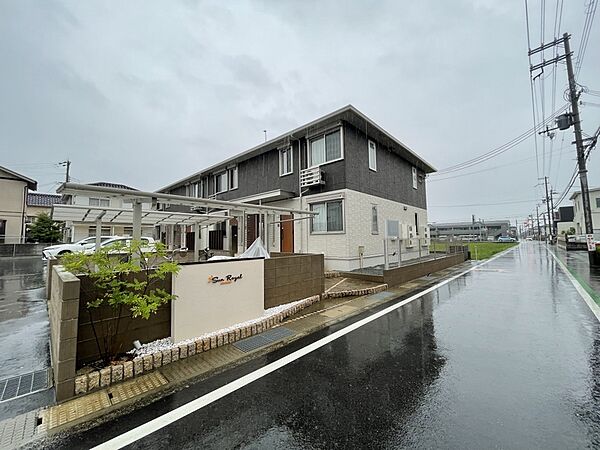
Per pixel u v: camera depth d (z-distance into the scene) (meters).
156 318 3.55
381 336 4.12
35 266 13.15
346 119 9.59
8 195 20.02
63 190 3.67
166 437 2.03
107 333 3.13
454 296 6.75
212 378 2.89
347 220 9.44
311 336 4.13
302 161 10.86
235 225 13.51
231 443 1.97
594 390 2.58
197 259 9.39
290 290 5.54
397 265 9.44
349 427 2.13
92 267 3.61
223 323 4.04
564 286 7.69
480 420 2.18
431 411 2.31
